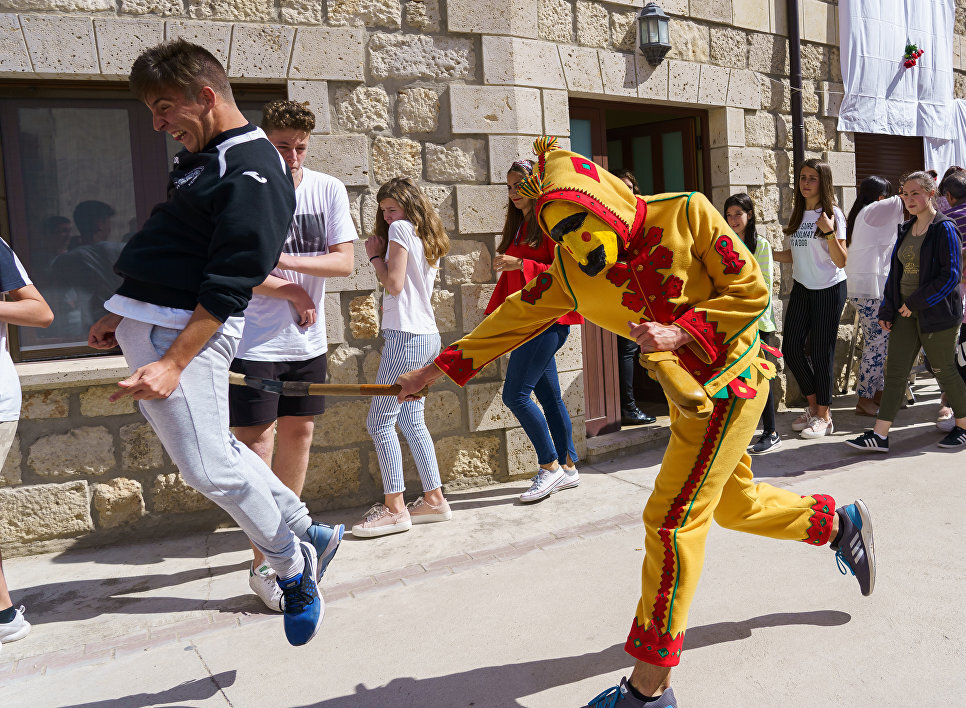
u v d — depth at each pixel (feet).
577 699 7.92
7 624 10.24
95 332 8.52
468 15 15.83
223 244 7.26
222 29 14.06
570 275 7.51
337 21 14.85
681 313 7.25
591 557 11.78
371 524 13.51
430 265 14.15
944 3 26.23
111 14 13.52
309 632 8.29
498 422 16.31
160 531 14.14
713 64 20.06
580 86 17.38
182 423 7.46
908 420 19.66
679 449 7.38
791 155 22.04
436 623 9.90
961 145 28.14
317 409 12.03
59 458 13.57
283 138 11.34
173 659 9.48
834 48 23.21
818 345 18.56
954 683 7.72
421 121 15.62
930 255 16.03
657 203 7.39
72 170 14.28
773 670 8.17
